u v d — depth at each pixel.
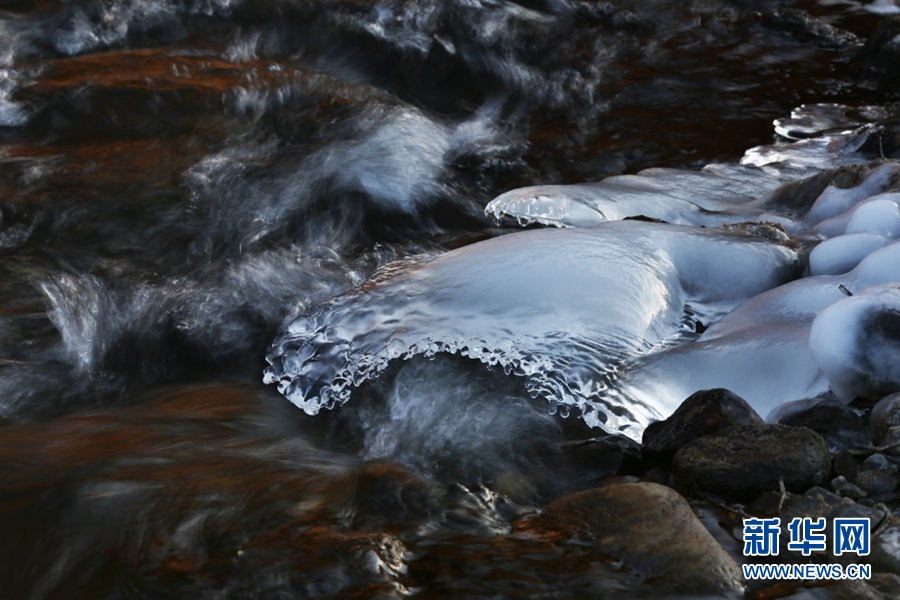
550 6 8.84
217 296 3.92
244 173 5.23
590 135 6.03
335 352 3.21
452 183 5.21
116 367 3.49
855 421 2.59
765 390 2.86
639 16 8.80
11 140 5.77
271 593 1.99
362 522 2.27
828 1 9.59
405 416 2.96
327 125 5.97
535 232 3.54
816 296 3.17
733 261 3.51
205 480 2.50
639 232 3.56
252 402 3.19
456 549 2.14
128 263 4.30
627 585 2.01
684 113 6.36
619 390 2.89
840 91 6.71
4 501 2.38
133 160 5.46
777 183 4.93
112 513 2.31
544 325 3.03
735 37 8.17
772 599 1.96
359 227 4.71
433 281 3.30
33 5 7.79
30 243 4.50
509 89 7.05
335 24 7.75
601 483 2.59
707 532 2.12
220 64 7.16
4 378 3.37
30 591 2.07
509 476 2.64
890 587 1.98
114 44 7.55
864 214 3.68
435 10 8.10
